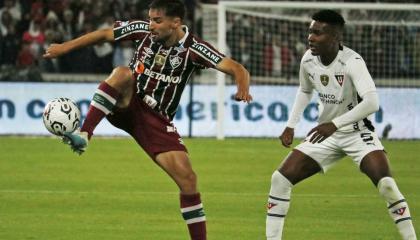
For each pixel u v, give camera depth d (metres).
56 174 33.72
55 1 57.22
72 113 17.17
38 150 40.91
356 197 29.19
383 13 52.34
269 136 47.00
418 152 41.81
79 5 57.34
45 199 27.98
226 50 51.41
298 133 46.44
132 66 18.48
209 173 34.50
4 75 52.84
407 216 18.48
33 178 32.59
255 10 52.22
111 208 26.42
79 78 54.56
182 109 47.03
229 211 26.25
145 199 28.17
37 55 54.75
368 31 49.75
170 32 17.75
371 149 18.97
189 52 17.95
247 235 22.59
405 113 46.66
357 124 19.12
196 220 18.03
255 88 47.12
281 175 18.97
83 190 29.95
